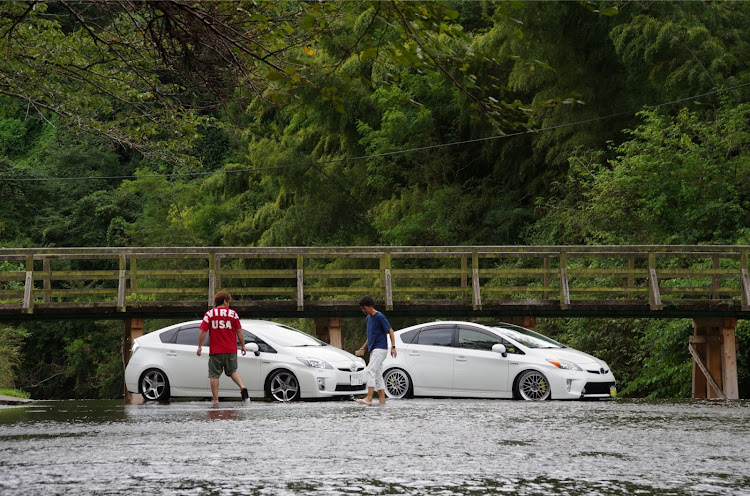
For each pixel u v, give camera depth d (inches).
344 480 794.8
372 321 1673.2
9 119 6456.7
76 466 879.7
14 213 5738.2
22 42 1307.8
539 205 3590.1
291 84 783.1
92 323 5216.5
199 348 1688.0
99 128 1445.6
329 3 713.6
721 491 747.4
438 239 3779.5
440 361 1893.5
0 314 2112.5
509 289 2237.9
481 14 3929.6
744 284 2176.4
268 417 1393.9
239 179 4591.5
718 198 2994.6
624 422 1304.1
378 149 3882.9
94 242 5723.4
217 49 818.8
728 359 2197.3
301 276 2194.9
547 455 952.9
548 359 1829.5
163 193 5467.5
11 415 1610.5
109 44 1044.5
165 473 834.2
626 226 3107.8
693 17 3147.1
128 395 2110.0
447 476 816.9
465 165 4010.8
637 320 2800.2
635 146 3068.4
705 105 3191.4
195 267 4847.4
